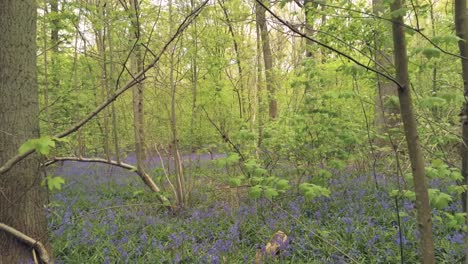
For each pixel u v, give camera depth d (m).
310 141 5.85
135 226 5.45
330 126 5.39
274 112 8.20
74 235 5.02
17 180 3.53
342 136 5.25
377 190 6.29
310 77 5.08
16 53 3.51
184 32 6.00
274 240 4.61
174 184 7.84
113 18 5.70
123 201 7.48
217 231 5.31
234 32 6.84
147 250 4.68
